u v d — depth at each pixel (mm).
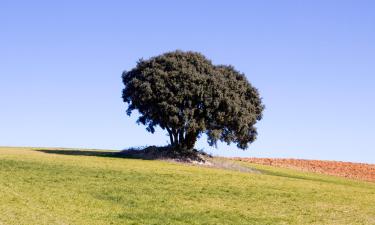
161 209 35781
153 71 70125
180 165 63062
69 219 30781
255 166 73688
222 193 42969
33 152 67938
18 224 27984
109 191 40531
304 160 84438
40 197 35938
